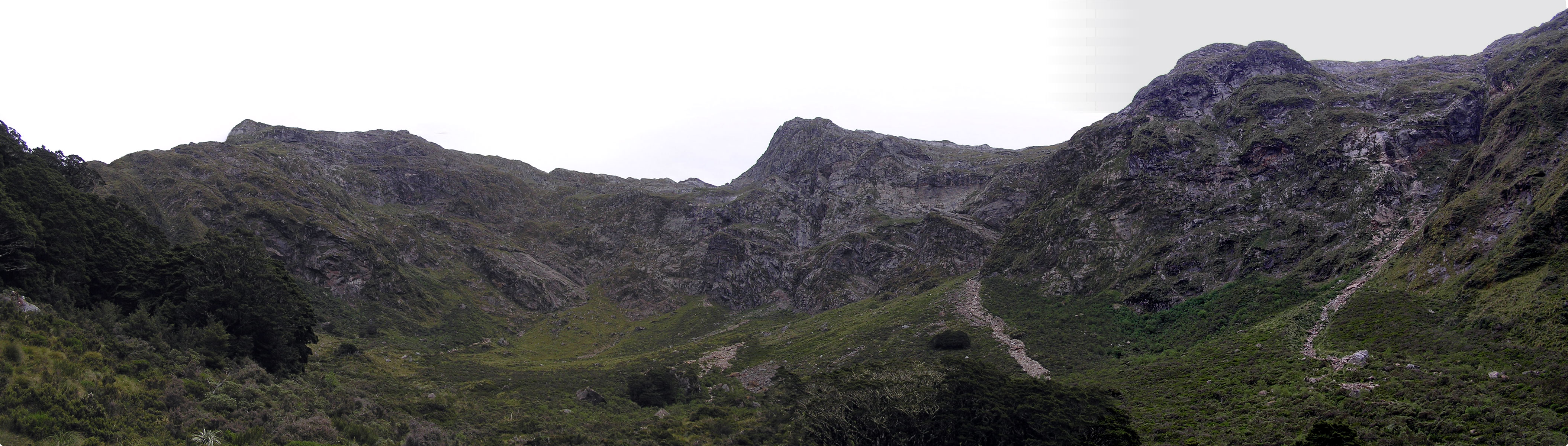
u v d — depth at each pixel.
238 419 47.19
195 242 112.81
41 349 43.28
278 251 124.06
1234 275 93.94
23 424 36.06
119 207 74.94
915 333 101.12
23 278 53.09
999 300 111.44
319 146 186.88
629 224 190.88
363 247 132.50
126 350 49.94
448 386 83.50
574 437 64.38
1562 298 50.66
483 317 135.38
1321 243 90.56
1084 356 84.62
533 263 164.50
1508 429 40.69
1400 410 46.22
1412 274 70.12
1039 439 50.47
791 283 164.25
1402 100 110.81
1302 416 49.94
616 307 156.50
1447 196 82.62
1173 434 52.22
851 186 197.62
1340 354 60.28
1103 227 116.88
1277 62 137.25
